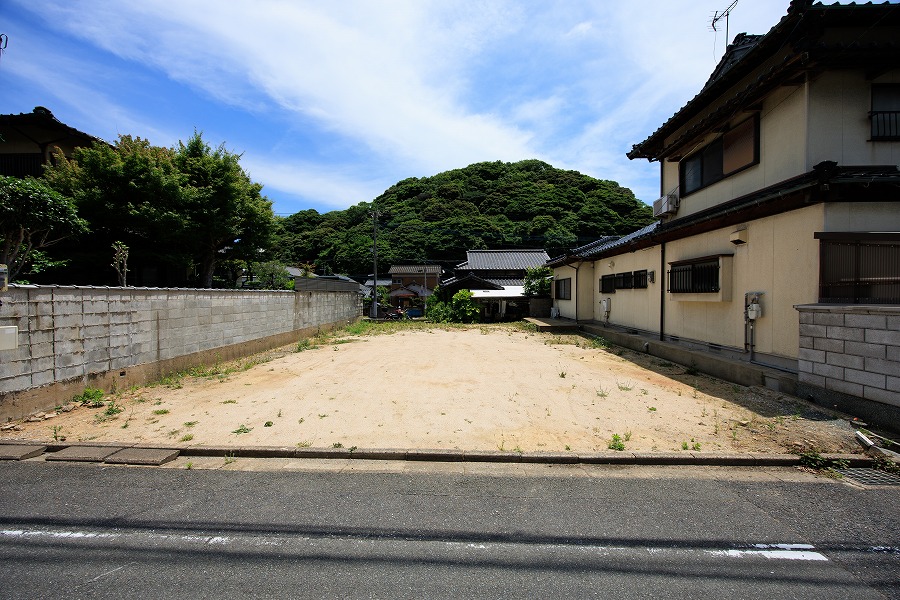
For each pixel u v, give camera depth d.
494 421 4.74
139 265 13.10
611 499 3.03
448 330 15.98
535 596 2.02
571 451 3.85
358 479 3.36
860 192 5.17
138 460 3.60
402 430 4.42
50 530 2.58
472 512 2.84
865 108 5.83
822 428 4.34
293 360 8.92
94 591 2.05
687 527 2.65
